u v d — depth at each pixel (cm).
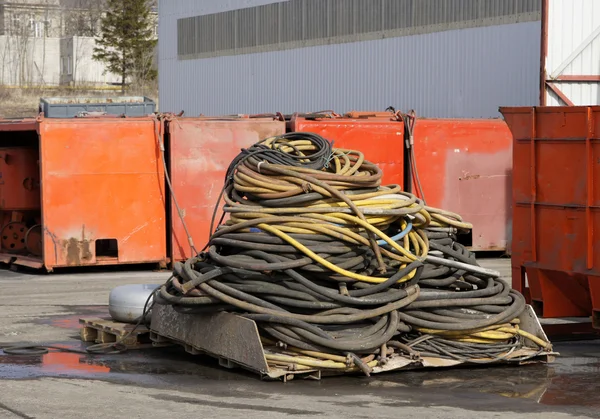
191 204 1572
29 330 1042
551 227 938
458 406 698
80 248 1514
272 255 795
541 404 708
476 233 1725
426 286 845
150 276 1506
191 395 731
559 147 923
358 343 765
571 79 1722
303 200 810
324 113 1680
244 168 858
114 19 7381
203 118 1628
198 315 838
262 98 3591
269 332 778
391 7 2902
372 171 884
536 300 970
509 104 2459
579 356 897
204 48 3956
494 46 2506
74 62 8256
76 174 1508
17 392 744
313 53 3288
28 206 1616
